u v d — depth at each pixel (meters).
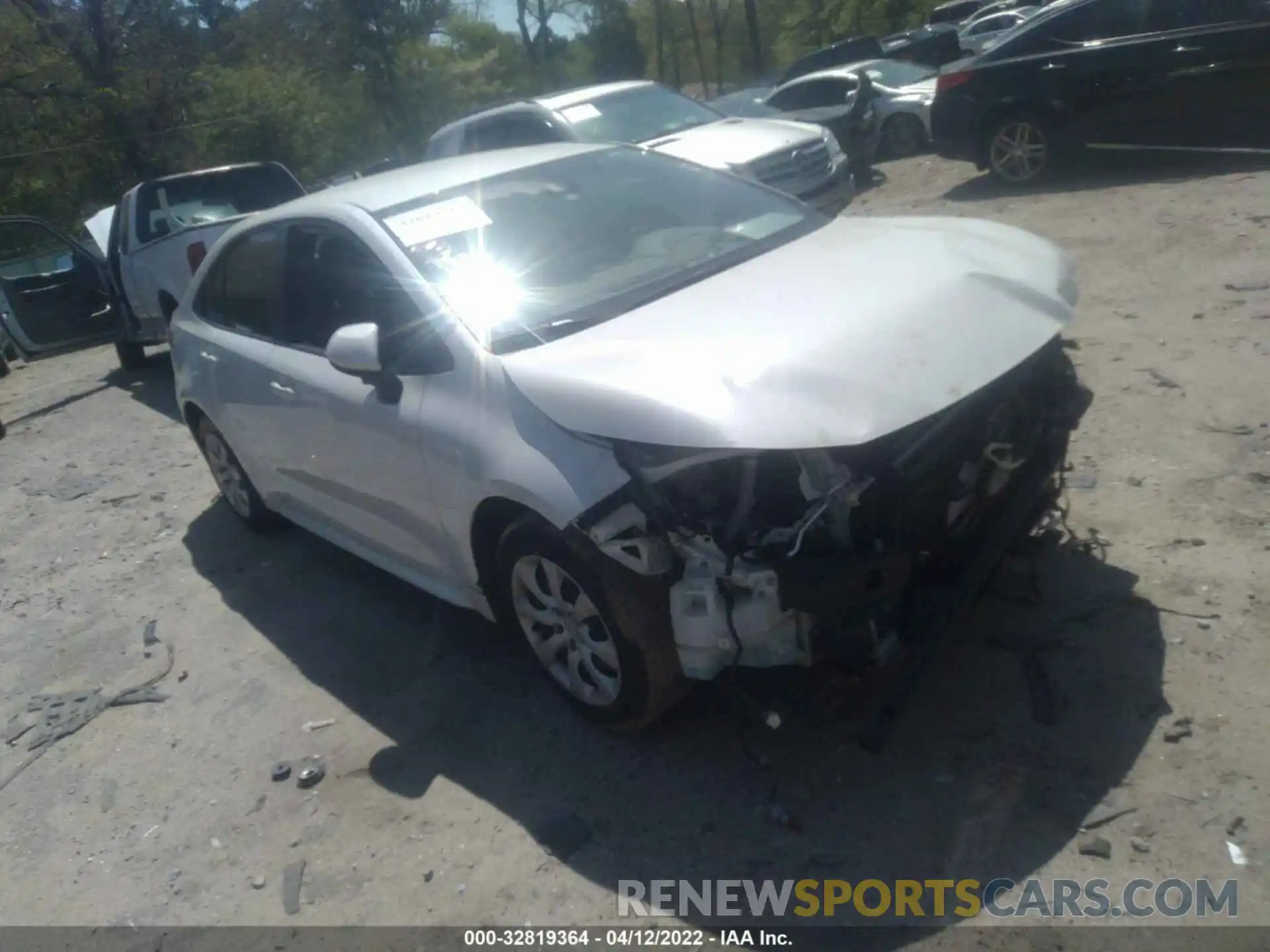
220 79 31.55
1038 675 3.60
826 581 3.00
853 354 3.21
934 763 3.34
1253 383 5.29
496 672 4.29
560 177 4.64
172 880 3.55
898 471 3.06
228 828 3.74
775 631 3.17
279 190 10.33
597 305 3.87
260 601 5.34
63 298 10.43
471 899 3.21
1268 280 6.55
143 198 9.88
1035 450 3.82
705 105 11.01
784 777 3.41
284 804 3.79
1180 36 9.38
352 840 3.54
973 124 10.66
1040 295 3.69
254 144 31.38
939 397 3.10
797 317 3.46
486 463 3.53
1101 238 8.14
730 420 3.02
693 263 4.18
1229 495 4.41
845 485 3.02
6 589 6.14
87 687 4.87
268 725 4.28
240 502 6.02
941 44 22.94
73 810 4.04
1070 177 10.40
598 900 3.11
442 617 4.80
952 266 3.78
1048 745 3.32
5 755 4.49
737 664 3.24
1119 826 3.01
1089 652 3.68
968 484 3.47
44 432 9.58
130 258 9.90
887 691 3.36
